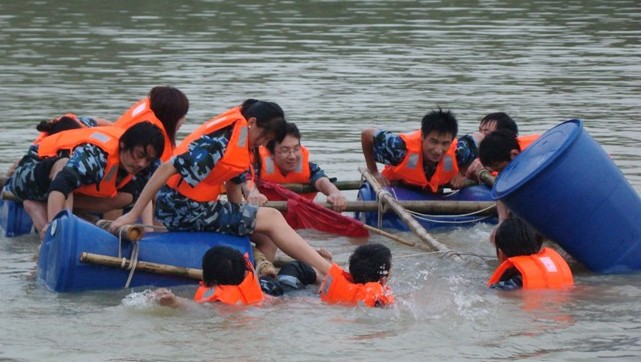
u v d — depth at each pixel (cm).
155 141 2303
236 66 4853
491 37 5769
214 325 1850
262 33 5812
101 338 1788
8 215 2570
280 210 2667
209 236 2181
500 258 2198
